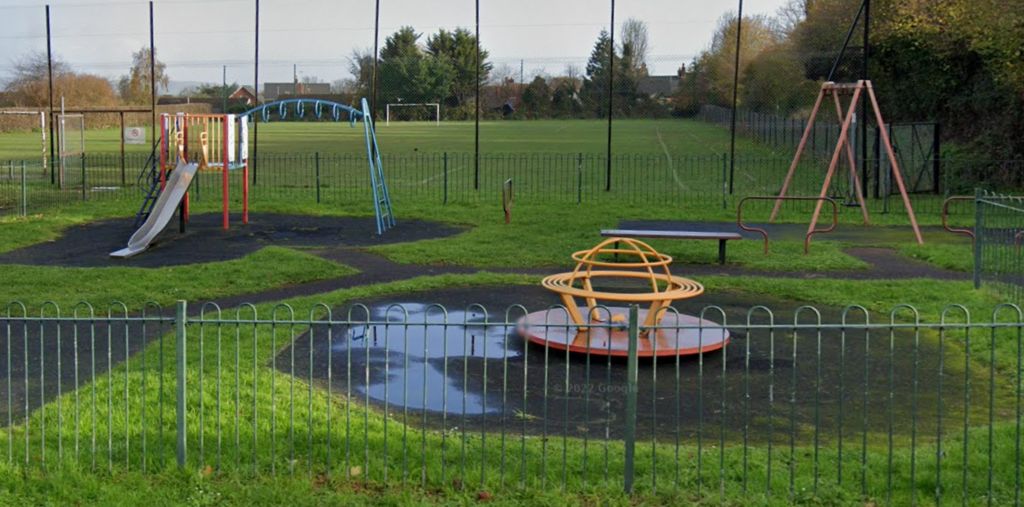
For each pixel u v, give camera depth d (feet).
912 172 91.86
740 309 43.11
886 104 110.93
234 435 25.39
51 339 36.65
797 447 25.12
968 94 97.14
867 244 61.82
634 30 221.87
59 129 110.52
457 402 29.43
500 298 45.32
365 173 119.55
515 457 24.04
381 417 27.55
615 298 34.32
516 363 33.78
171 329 37.99
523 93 242.37
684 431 26.76
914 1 100.53
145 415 26.03
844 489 22.06
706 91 214.28
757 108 168.35
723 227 69.31
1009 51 81.20
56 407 27.48
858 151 96.12
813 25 134.92
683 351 33.88
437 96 242.99
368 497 21.77
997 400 29.58
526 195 91.50
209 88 243.40
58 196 88.94
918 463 23.58
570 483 22.34
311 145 173.17
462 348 35.81
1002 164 89.92
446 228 70.23
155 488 22.22
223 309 42.34
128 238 64.75
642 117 226.58
